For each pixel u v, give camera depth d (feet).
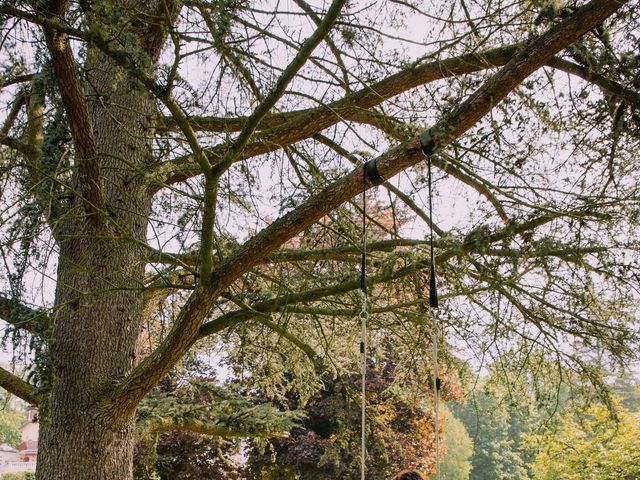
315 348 23.80
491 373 18.70
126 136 18.15
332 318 22.34
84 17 11.39
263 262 18.83
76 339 16.49
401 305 18.38
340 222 20.21
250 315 17.24
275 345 23.34
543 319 17.16
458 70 16.87
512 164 18.15
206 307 14.55
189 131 12.23
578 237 15.93
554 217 15.47
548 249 14.67
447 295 17.40
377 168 12.48
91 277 16.93
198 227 16.63
